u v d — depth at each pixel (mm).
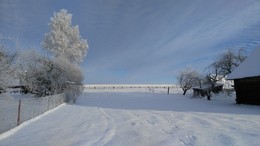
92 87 75000
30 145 6434
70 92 23172
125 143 6398
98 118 11430
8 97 11875
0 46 11656
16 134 7871
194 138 6812
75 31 40969
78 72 30844
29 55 22141
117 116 12109
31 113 10977
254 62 21125
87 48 42625
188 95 40656
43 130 8484
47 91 24062
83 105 19984
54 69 24969
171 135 7227
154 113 13375
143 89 65500
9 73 11844
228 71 33031
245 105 19750
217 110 15312
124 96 37875
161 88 68875
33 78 22047
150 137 7008
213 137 6926
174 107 17828
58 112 14273
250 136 6988
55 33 38438
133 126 8961
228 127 8594
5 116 8008
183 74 47750
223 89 35594
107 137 7125
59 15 39938
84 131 8125
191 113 13359
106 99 29625
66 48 38969
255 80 19984
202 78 35406
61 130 8391
